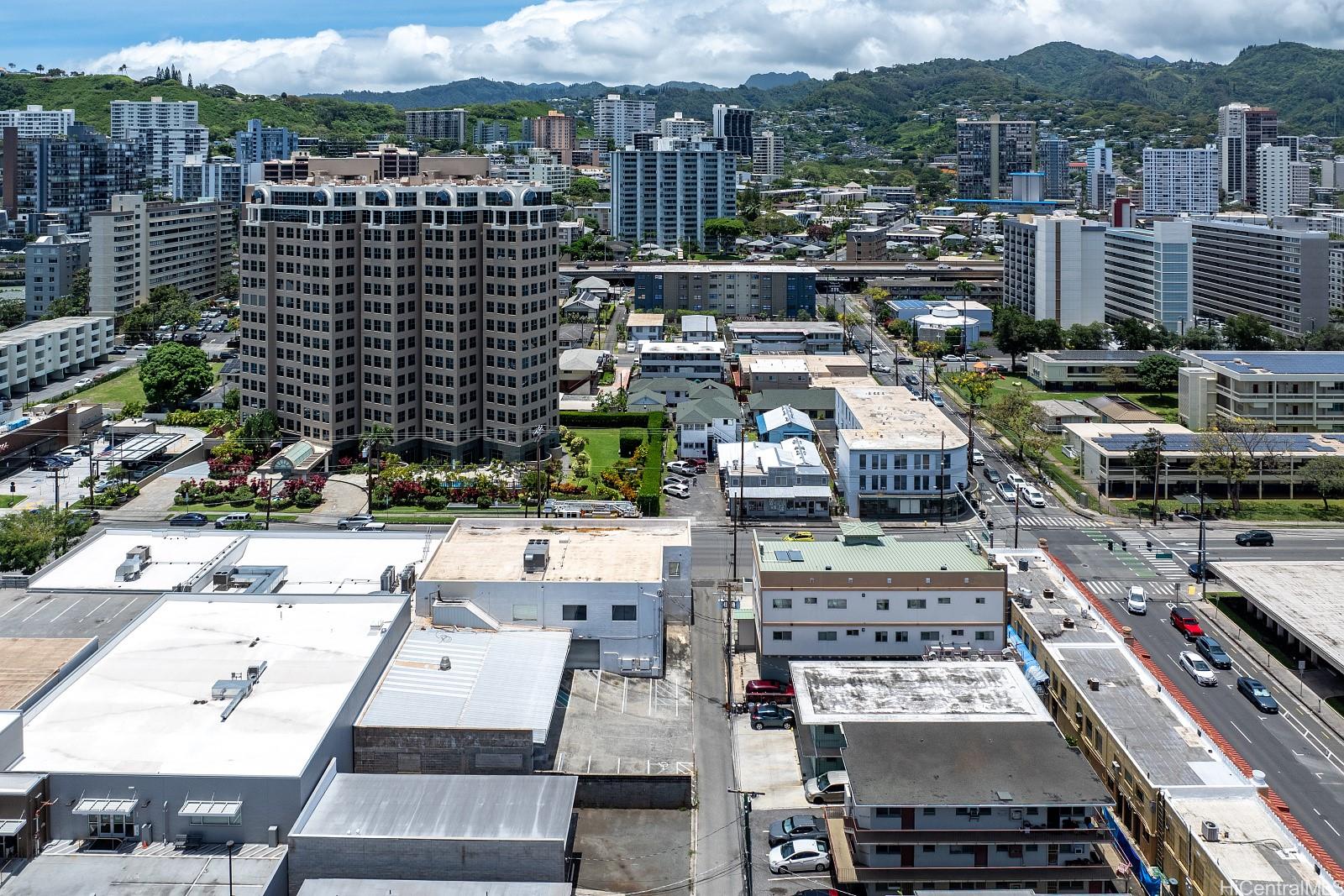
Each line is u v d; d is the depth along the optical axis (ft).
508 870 331.98
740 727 470.39
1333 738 462.19
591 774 399.65
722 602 600.80
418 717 396.57
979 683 436.35
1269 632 562.25
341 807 348.38
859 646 495.82
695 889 360.89
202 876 325.62
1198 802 367.04
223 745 360.48
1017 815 355.36
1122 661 472.44
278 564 546.26
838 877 354.13
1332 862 368.68
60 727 369.71
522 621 485.15
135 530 582.76
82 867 328.90
